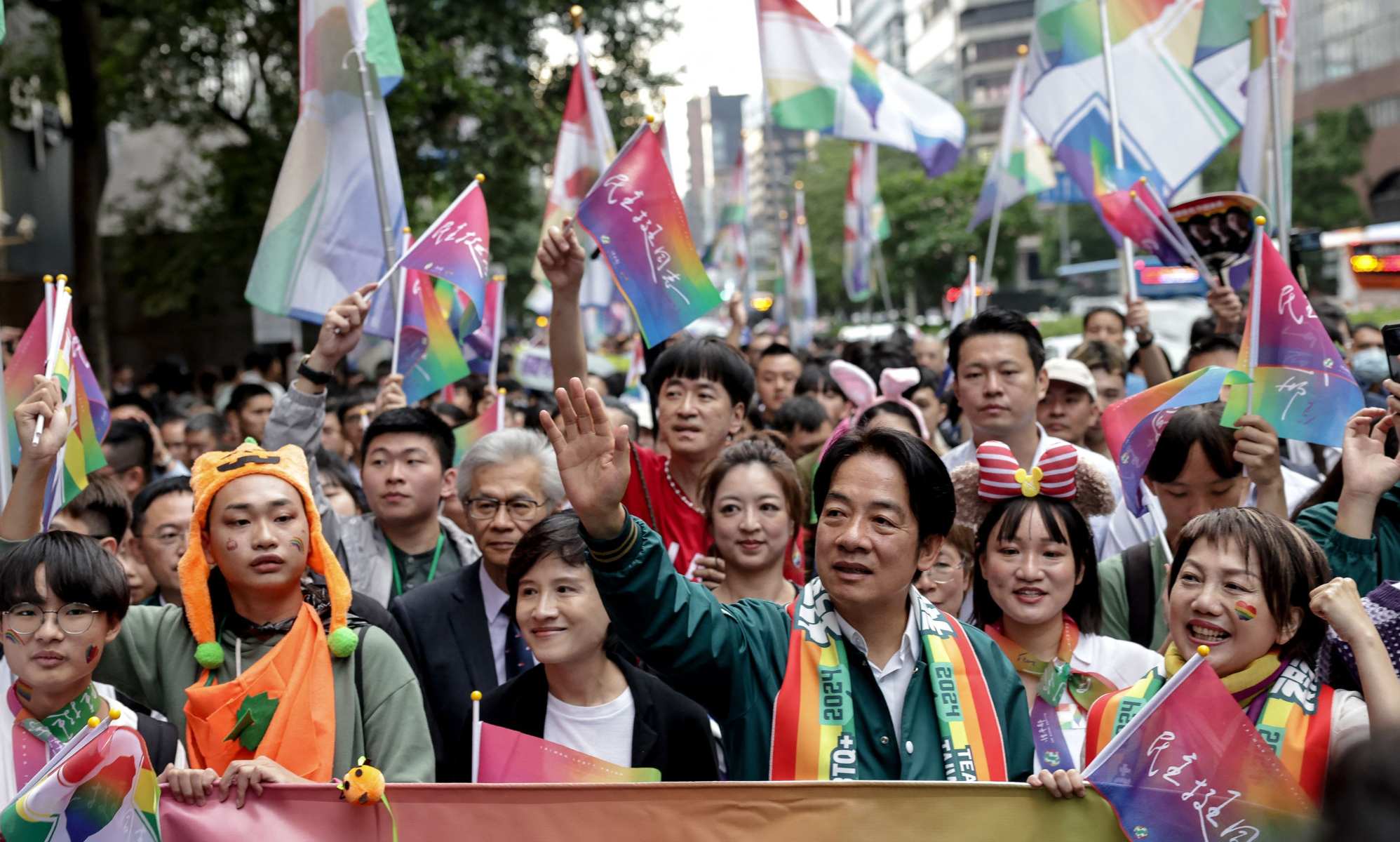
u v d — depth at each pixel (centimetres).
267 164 1884
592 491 297
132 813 293
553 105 1891
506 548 454
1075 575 392
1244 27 779
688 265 523
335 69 654
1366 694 289
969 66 8800
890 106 902
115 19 2055
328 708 337
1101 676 386
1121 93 795
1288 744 307
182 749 338
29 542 340
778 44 891
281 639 353
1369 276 2423
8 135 2889
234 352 2927
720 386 516
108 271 2838
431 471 520
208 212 2106
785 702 308
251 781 306
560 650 374
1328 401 461
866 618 315
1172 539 462
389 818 306
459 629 451
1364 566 384
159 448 814
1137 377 970
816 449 679
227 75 2078
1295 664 319
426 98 1672
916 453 308
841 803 296
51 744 339
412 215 1802
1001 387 527
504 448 463
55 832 288
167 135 3083
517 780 346
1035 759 363
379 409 611
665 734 386
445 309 746
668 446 518
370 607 407
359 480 774
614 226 523
